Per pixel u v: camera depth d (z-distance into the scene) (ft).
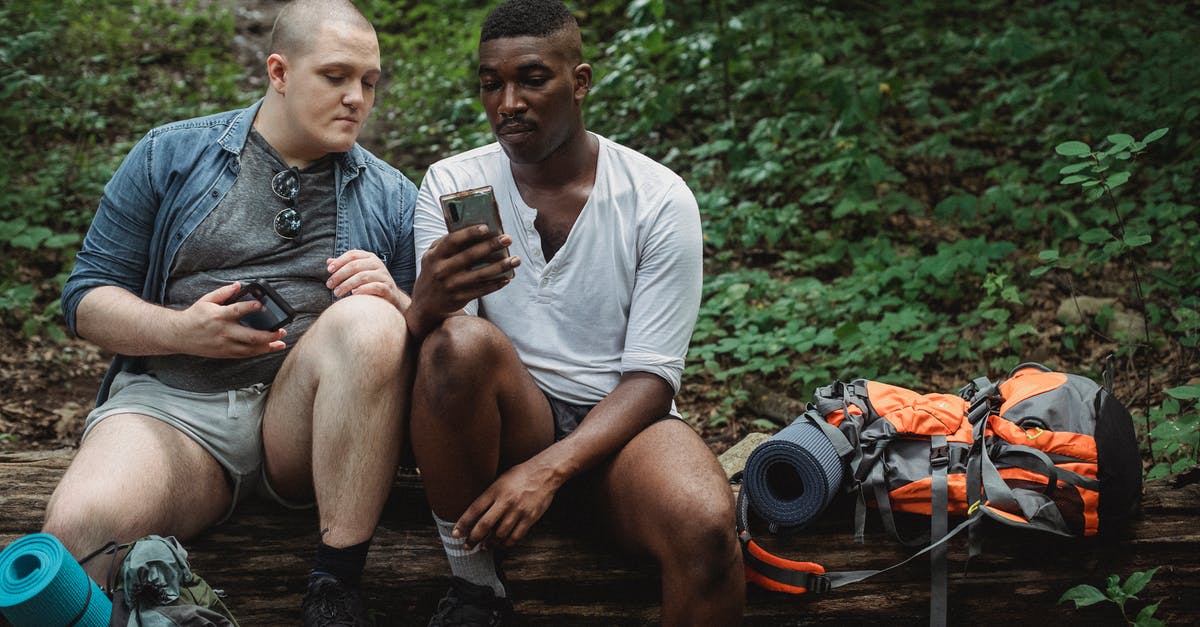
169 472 8.12
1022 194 18.02
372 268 8.59
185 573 7.35
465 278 7.61
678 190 8.72
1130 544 9.00
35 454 9.77
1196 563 9.05
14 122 21.86
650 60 22.94
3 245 18.01
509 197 8.80
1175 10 24.61
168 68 27.78
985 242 16.88
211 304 8.14
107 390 9.14
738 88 21.91
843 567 9.01
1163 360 14.15
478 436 7.72
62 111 22.82
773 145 19.30
